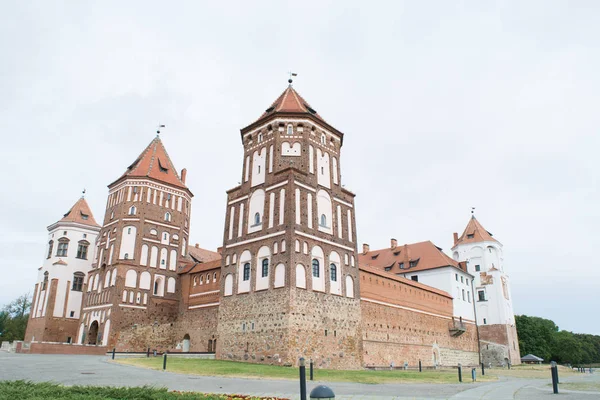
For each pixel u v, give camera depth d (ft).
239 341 136.98
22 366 96.37
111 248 194.39
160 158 216.74
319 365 129.90
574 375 158.51
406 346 182.29
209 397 54.13
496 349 259.19
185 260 209.46
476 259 279.90
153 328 187.11
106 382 74.59
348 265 152.87
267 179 148.36
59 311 214.48
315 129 156.25
